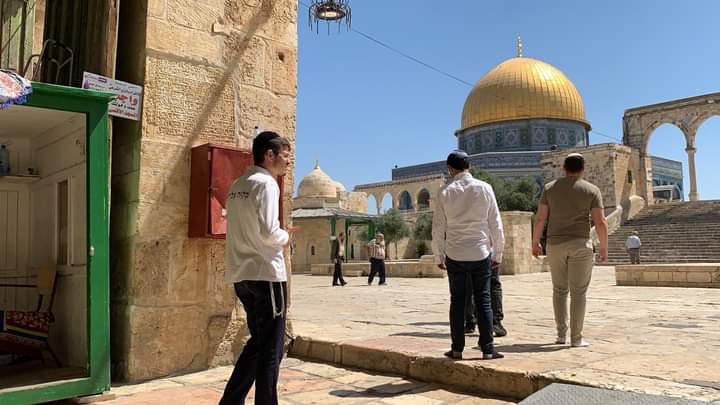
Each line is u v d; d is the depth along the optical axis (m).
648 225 34.19
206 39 5.73
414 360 5.04
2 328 5.12
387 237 45.50
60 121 5.19
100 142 4.57
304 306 10.62
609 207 37.28
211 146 5.36
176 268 5.36
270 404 3.36
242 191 3.49
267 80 6.24
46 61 5.84
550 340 5.84
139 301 5.11
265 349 3.41
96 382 4.42
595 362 4.53
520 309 9.55
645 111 41.84
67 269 5.22
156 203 5.28
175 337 5.30
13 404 4.04
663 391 3.56
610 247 31.89
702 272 14.11
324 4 8.45
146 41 5.29
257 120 6.11
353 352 5.61
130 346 5.04
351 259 46.38
